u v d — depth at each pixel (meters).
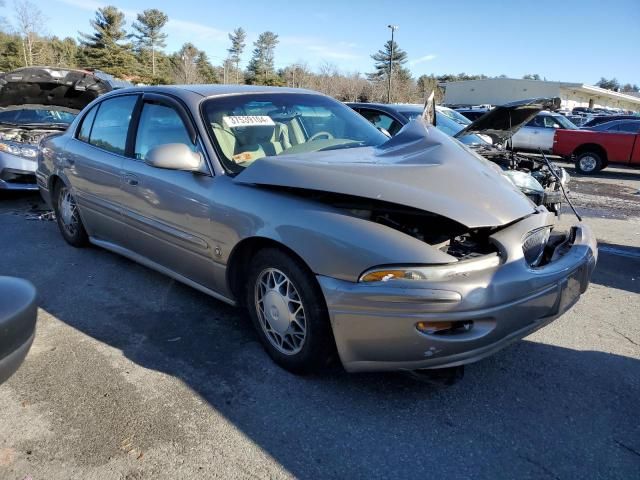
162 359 3.03
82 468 2.17
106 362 2.98
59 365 2.94
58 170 4.80
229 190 3.02
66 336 3.28
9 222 6.15
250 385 2.78
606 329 3.64
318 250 2.53
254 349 3.16
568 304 2.88
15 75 7.28
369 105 7.97
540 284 2.57
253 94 3.78
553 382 2.90
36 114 8.23
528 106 6.07
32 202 7.32
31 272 4.40
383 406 2.63
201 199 3.15
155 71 63.41
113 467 2.18
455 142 3.39
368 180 2.64
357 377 2.88
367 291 2.38
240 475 2.15
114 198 4.00
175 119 3.52
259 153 3.36
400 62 69.69
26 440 2.33
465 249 2.62
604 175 14.47
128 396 2.66
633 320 3.81
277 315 2.85
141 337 3.29
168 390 2.72
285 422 2.49
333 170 2.75
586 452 2.34
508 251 2.54
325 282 2.51
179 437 2.37
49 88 7.71
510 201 2.81
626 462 2.28
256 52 72.00
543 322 2.73
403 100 52.66
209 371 2.91
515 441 2.40
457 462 2.26
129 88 4.22
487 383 2.87
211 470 2.17
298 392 2.73
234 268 3.12
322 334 2.65
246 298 3.17
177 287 4.11
